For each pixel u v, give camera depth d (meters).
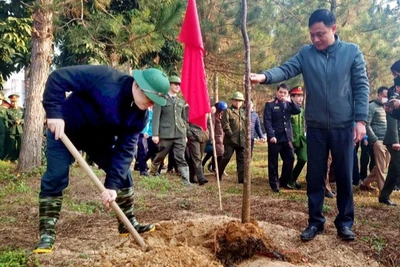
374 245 4.42
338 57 4.30
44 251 3.88
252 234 3.89
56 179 3.88
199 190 7.97
